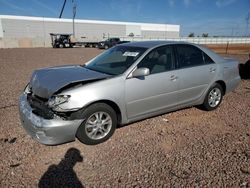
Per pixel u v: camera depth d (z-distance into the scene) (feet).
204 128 15.33
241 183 9.94
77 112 11.78
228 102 21.03
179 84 15.52
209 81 17.37
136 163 11.28
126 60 14.56
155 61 14.74
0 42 156.25
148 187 9.68
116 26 271.08
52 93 11.68
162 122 16.07
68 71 14.49
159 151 12.38
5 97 21.77
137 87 13.62
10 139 13.41
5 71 39.11
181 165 11.15
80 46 163.63
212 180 10.12
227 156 11.95
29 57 70.18
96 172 10.60
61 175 10.37
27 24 225.97
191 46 16.88
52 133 11.30
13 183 9.82
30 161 11.34
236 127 15.57
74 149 12.44
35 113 11.87
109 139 13.53
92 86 12.20
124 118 13.70
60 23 240.12
